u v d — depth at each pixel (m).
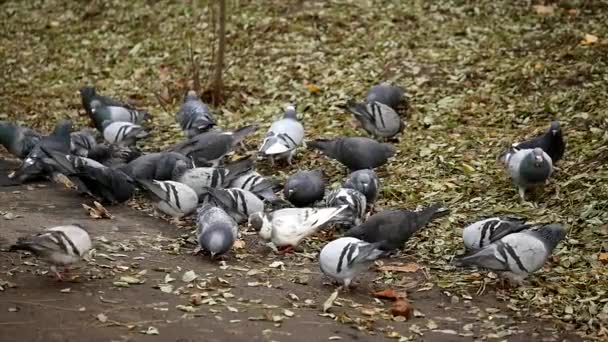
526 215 10.20
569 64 14.71
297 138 11.99
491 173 11.53
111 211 10.66
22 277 8.15
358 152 11.35
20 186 11.58
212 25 16.86
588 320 7.87
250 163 10.97
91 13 19.91
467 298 8.32
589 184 10.68
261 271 8.77
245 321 7.50
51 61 17.89
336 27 17.39
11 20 20.08
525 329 7.70
